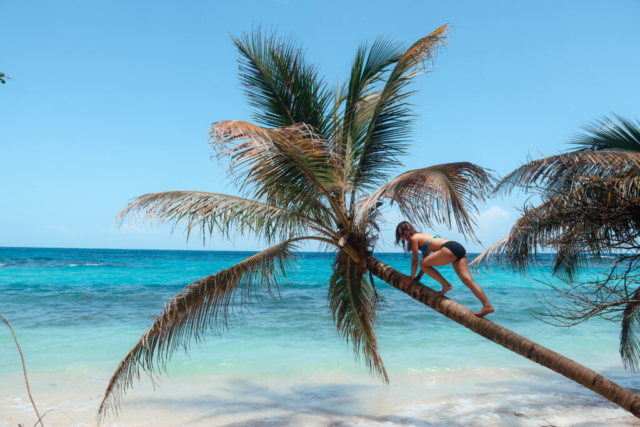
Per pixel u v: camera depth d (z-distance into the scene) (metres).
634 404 3.83
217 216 5.22
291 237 6.04
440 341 11.38
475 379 8.16
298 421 6.01
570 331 12.86
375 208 5.86
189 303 5.11
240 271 5.36
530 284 26.14
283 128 5.22
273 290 21.86
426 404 6.76
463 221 4.41
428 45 5.92
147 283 24.83
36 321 13.06
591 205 5.30
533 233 6.66
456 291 22.30
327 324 13.35
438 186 4.29
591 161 4.84
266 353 9.91
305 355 9.77
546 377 8.34
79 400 6.74
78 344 10.37
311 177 5.63
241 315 14.73
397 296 20.78
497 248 7.27
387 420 6.06
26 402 6.57
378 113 6.21
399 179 4.79
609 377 8.30
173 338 5.16
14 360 8.91
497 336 4.59
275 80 6.70
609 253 5.51
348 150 6.53
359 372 8.57
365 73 6.78
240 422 5.95
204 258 67.56
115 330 11.98
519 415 6.27
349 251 6.00
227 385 7.71
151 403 6.73
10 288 21.45
